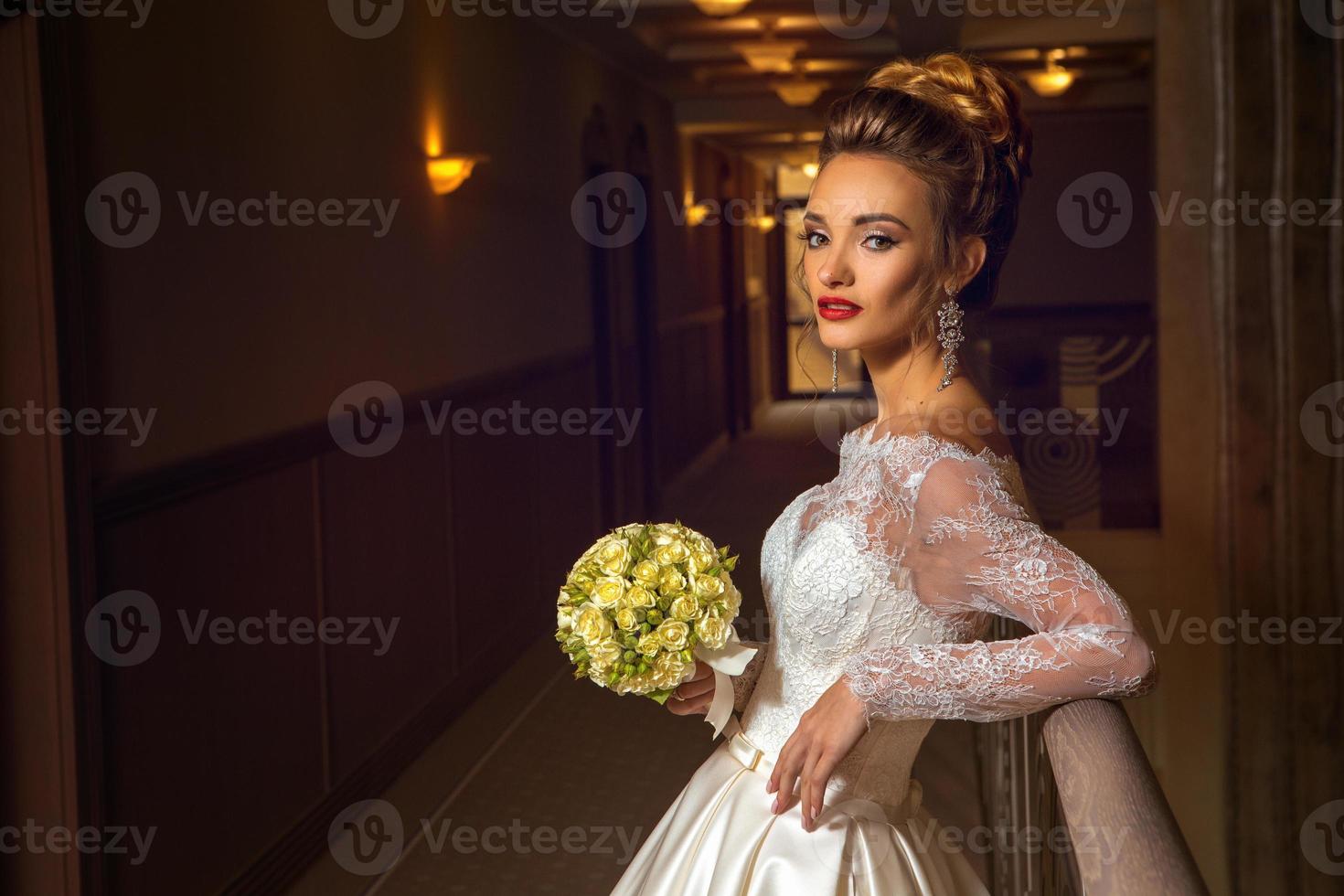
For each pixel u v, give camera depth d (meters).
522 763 4.60
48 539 2.69
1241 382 4.14
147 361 3.03
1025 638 1.33
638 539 1.58
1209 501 4.35
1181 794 4.47
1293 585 4.16
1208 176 4.23
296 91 3.86
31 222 2.62
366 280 4.37
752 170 15.52
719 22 7.30
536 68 6.62
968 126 1.52
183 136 3.20
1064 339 6.58
